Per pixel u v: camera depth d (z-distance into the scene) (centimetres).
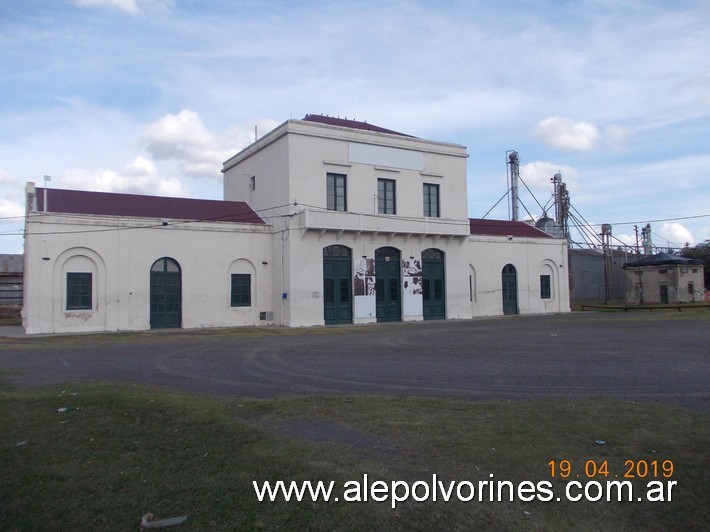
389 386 1028
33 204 2522
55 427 731
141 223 2638
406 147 3231
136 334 2352
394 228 3081
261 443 645
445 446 629
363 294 3023
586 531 454
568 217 6131
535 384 1030
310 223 2822
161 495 510
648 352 1480
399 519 468
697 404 838
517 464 574
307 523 460
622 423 713
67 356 1539
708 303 4578
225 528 452
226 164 3553
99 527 455
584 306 4503
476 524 463
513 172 5509
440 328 2542
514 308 3728
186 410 804
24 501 501
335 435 681
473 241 3556
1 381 1110
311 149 2933
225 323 2825
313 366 1306
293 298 2822
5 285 3881
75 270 2491
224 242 2852
